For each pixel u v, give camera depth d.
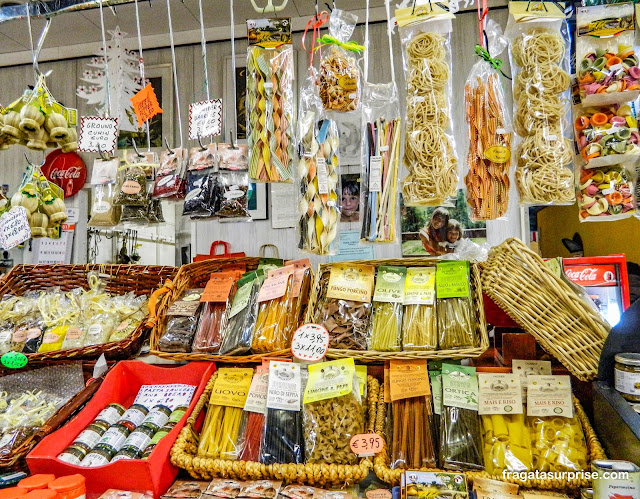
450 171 1.60
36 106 1.93
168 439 1.33
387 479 1.23
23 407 1.58
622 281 1.59
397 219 2.72
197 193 1.86
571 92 1.60
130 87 3.00
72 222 3.08
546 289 1.40
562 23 1.63
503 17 2.71
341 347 1.47
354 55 1.80
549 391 1.35
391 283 1.60
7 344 1.77
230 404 1.46
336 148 1.75
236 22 2.92
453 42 2.75
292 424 1.37
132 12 2.73
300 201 1.73
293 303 1.63
